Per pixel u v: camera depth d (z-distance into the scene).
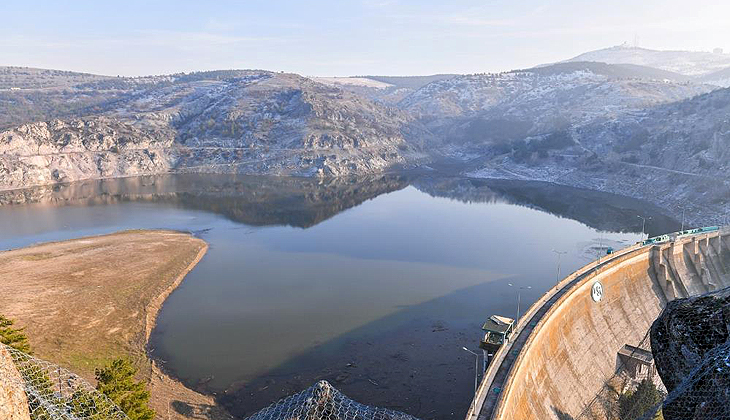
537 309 68.56
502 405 46.03
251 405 70.31
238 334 91.94
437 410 68.88
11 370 25.31
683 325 26.33
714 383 21.70
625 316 84.56
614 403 69.19
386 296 111.50
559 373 63.72
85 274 113.25
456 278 123.88
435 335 92.19
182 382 75.44
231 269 129.50
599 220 189.75
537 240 160.50
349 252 146.38
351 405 48.59
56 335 82.06
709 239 108.00
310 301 108.25
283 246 152.62
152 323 95.81
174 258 131.75
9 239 152.12
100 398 34.88
